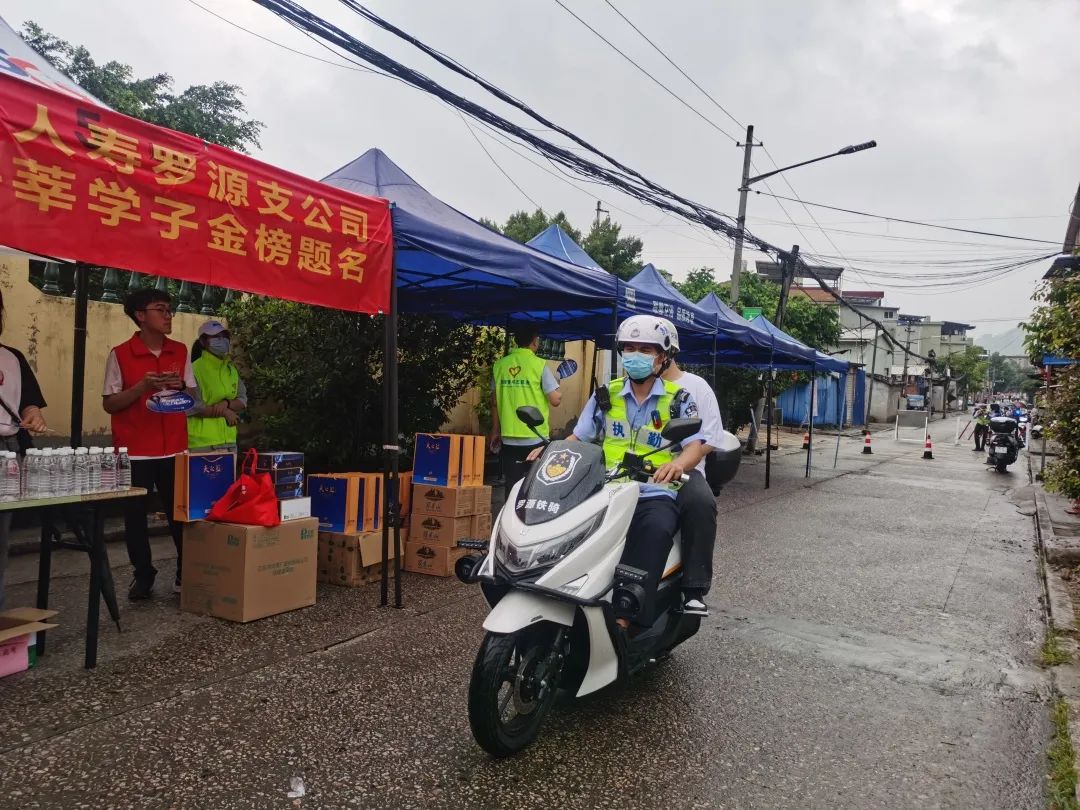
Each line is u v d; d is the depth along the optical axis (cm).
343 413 745
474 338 876
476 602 532
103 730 326
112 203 355
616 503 334
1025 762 341
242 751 316
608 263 2978
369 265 490
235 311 796
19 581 541
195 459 476
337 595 534
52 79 393
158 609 487
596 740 344
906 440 2702
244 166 413
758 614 546
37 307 660
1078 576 692
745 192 1627
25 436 424
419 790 294
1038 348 750
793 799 303
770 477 1395
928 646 495
